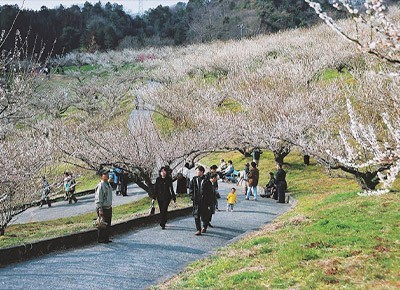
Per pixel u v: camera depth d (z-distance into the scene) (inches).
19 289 347.6
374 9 252.5
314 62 1876.2
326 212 566.9
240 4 4857.3
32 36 3464.6
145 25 5162.4
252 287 303.1
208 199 575.2
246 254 409.7
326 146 801.6
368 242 377.4
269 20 4256.9
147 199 987.9
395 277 288.7
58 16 4500.5
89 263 430.9
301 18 4274.1
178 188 949.2
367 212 520.7
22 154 672.4
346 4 259.0
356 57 1785.2
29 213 1029.8
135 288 353.7
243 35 4109.3
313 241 402.3
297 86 1587.1
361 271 306.0
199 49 3582.7
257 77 1827.0
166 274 393.1
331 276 301.9
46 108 2178.9
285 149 1168.8
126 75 3127.5
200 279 346.9
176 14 5487.2
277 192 963.3
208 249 491.5
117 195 1182.9
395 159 325.7
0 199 554.6
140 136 978.1
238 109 1875.0
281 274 324.8
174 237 559.2
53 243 484.1
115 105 2340.1
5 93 551.8
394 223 442.9
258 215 742.5
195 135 1104.8
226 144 1245.7
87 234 527.2
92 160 925.2
